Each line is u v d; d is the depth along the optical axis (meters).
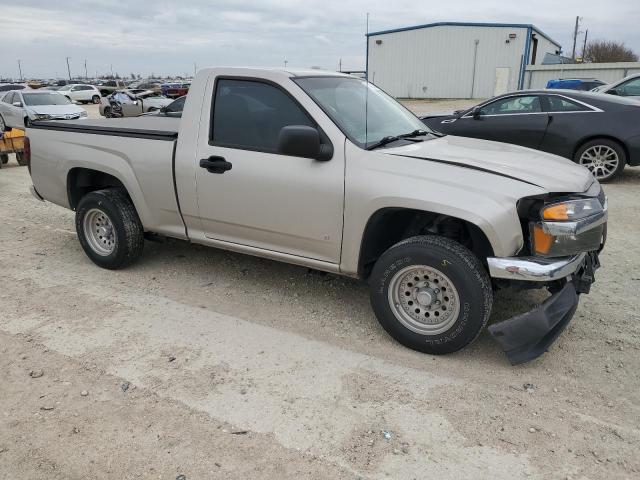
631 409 3.00
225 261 5.30
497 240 3.19
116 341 3.75
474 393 3.15
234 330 3.92
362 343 3.73
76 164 4.96
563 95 8.83
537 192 3.22
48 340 3.76
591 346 3.66
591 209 3.29
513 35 37.66
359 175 3.55
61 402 3.06
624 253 5.46
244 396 3.12
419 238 3.44
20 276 4.96
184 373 3.35
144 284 4.76
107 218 4.91
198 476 2.52
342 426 2.87
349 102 4.11
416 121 4.67
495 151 3.93
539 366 3.43
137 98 27.48
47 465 2.59
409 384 3.24
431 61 40.06
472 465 2.59
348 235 3.67
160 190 4.50
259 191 3.95
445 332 3.42
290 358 3.54
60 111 18.73
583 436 2.79
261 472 2.54
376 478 2.51
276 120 3.91
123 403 3.05
